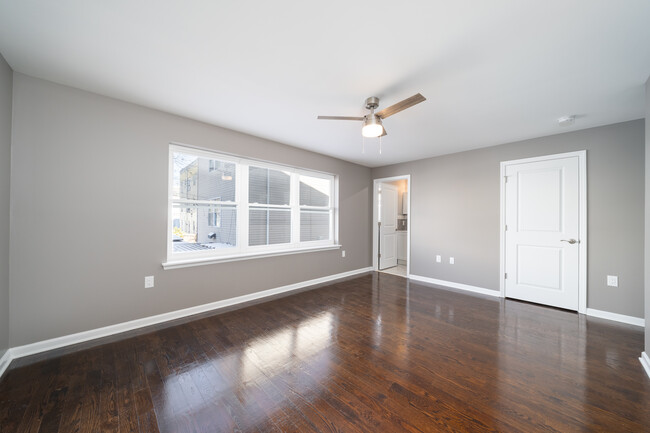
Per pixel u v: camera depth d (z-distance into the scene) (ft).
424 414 4.91
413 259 15.70
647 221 6.49
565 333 8.38
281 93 7.72
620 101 7.96
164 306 9.11
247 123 10.02
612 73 6.48
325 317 9.64
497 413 4.94
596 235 9.96
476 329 8.65
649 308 6.41
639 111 8.64
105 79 7.04
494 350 7.28
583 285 10.16
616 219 9.57
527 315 9.91
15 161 6.63
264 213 12.35
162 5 4.58
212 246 10.58
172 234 9.52
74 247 7.45
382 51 5.81
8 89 6.36
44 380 5.80
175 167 9.64
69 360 6.60
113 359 6.68
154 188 8.87
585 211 10.17
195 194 10.14
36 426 4.55
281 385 5.74
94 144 7.75
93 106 7.73
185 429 4.53
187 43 5.60
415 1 4.46
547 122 9.66
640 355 7.02
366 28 5.11
